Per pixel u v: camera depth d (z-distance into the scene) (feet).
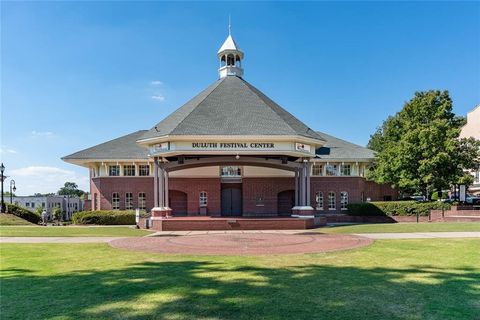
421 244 53.72
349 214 121.08
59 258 44.01
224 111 99.50
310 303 24.93
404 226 85.76
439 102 124.98
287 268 36.35
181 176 123.95
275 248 51.31
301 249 49.93
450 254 44.29
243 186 124.47
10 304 25.30
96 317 22.54
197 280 31.42
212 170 124.77
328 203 127.85
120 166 126.41
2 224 107.65
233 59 123.75
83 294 27.53
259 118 96.53
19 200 314.14
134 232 81.76
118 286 29.71
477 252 45.73
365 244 54.65
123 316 22.66
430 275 32.91
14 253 48.37
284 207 126.72
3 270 36.81
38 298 26.66
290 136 89.76
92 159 122.93
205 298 26.12
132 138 140.36
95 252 48.91
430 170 114.62
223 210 125.70
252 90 114.11
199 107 100.89
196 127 91.71
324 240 61.05
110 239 65.67
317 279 31.53
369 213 116.98
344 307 24.09
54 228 92.63
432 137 113.70
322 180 128.26
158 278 32.40
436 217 112.78
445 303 24.85
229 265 38.19
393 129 136.67
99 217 111.75
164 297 26.43
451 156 115.44
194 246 54.39
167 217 95.04
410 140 118.21
